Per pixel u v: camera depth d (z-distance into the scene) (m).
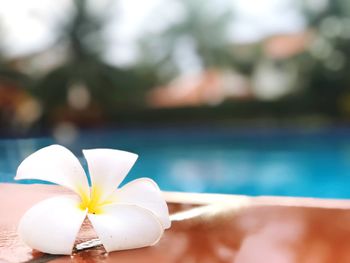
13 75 15.57
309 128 12.09
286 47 15.16
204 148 9.16
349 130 10.95
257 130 12.25
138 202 0.50
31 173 0.46
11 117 15.01
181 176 6.38
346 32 14.46
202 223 0.60
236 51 15.74
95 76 16.33
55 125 15.63
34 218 0.44
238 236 0.53
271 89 14.74
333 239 0.52
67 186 0.47
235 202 0.74
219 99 15.09
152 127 15.20
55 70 16.11
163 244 0.50
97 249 0.48
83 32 16.62
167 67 16.56
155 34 16.72
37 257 0.45
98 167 0.49
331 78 14.22
